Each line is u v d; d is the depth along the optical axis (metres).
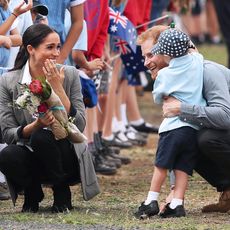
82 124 21.36
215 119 20.56
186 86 20.72
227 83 21.16
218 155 20.81
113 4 27.81
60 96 20.81
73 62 25.64
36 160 21.33
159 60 20.98
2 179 23.64
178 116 20.62
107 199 23.83
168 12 36.94
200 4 65.25
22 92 20.33
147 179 27.22
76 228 19.81
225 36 47.50
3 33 22.70
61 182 21.64
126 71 29.64
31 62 21.19
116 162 28.91
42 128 20.83
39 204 22.95
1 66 23.55
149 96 46.16
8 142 21.31
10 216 21.12
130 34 27.77
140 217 20.83
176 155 20.75
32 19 24.14
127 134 33.12
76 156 21.23
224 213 21.69
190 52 21.17
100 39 26.08
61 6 24.53
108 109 31.06
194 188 25.30
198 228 19.78
